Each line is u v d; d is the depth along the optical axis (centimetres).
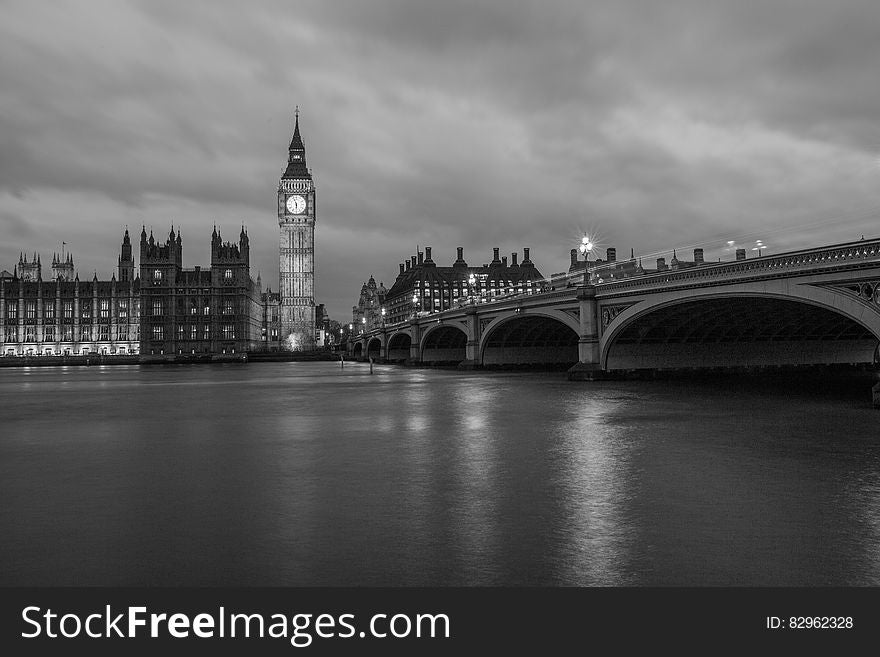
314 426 3095
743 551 1173
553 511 1460
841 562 1114
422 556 1162
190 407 4200
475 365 9375
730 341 6562
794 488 1672
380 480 1812
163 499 1606
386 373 9906
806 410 3538
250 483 1786
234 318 19388
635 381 6003
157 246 19262
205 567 1120
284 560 1150
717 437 2580
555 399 4397
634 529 1312
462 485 1738
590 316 6125
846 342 6969
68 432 2939
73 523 1395
